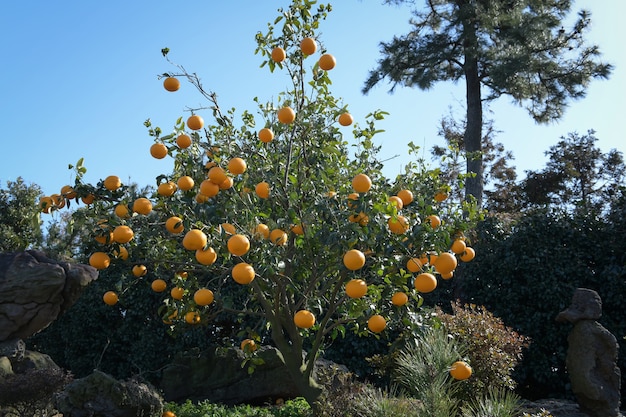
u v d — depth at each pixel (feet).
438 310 23.13
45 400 16.94
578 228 29.63
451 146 18.98
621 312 27.48
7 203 50.01
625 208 29.19
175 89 16.55
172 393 26.63
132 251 17.49
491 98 47.47
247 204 15.81
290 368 18.16
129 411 18.24
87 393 18.07
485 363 19.85
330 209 14.47
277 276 17.38
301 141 17.47
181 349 31.53
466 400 18.63
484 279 30.78
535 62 42.60
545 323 28.43
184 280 17.72
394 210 13.65
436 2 49.42
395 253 15.37
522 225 30.73
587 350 21.97
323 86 16.74
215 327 32.30
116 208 15.97
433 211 15.83
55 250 36.09
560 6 47.32
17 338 19.38
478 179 43.27
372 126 17.66
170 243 17.70
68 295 20.38
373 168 18.11
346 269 14.05
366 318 17.11
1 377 17.95
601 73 45.62
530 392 29.07
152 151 16.40
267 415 20.74
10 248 43.11
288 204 16.51
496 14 42.34
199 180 16.20
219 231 14.46
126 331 32.86
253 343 18.52
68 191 16.52
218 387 26.37
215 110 17.49
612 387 21.67
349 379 18.89
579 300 22.77
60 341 35.27
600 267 28.66
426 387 15.06
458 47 46.01
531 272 29.30
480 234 32.30
